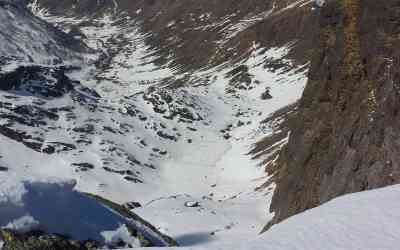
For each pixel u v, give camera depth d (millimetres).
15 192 16203
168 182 92062
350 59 38406
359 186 31594
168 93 128375
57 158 93312
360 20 38375
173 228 46656
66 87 120688
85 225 17469
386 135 31500
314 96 43750
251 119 121438
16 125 100312
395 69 33406
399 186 16875
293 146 45875
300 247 12930
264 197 57906
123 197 83375
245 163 91312
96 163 93062
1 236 15641
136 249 14680
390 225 13523
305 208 36719
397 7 35312
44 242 15812
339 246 12695
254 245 13531
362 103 35219
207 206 53969
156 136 111750
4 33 198000
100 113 115938
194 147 108750
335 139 36562
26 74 117250
